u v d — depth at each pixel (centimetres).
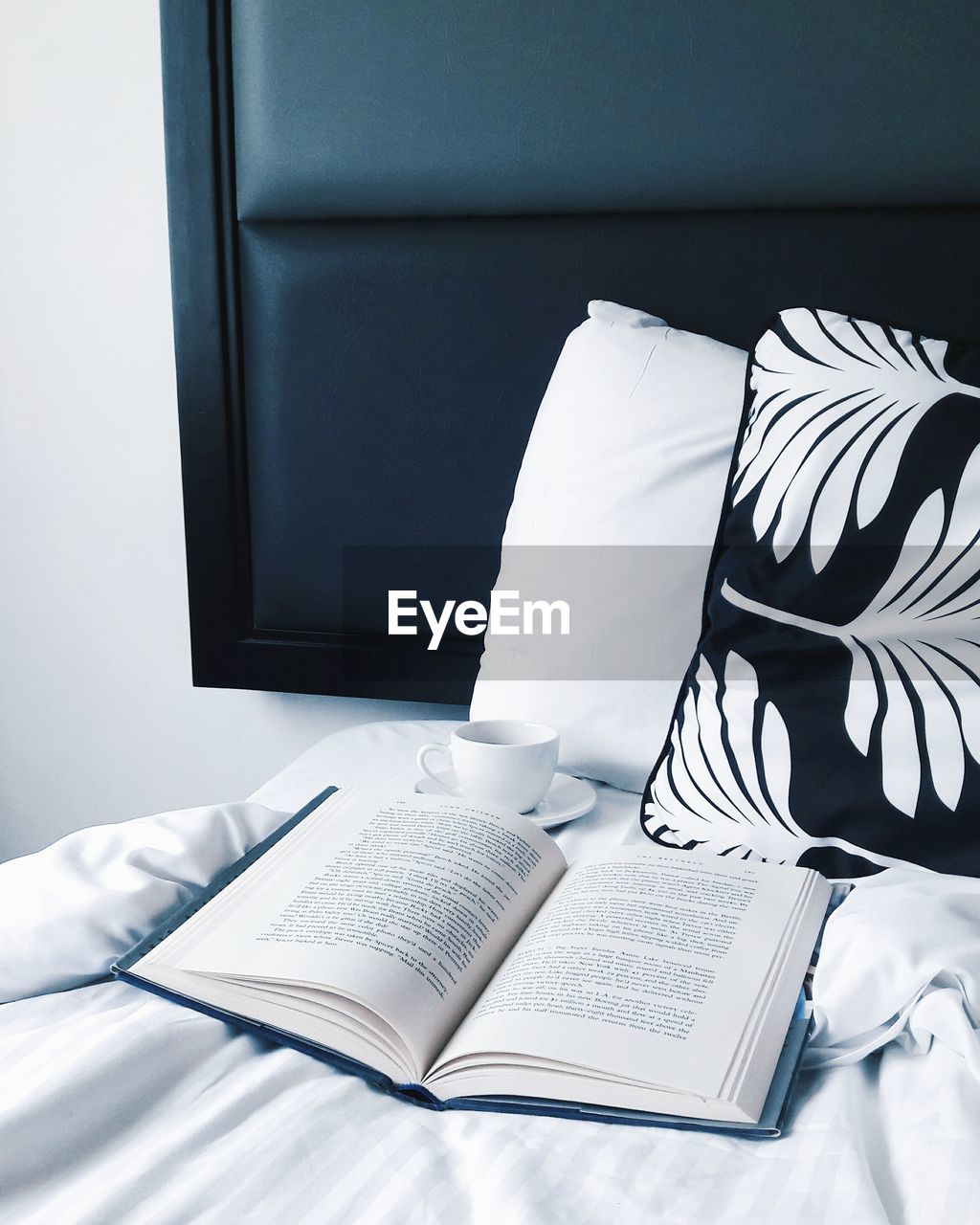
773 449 90
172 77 131
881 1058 57
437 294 129
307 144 130
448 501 133
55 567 155
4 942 64
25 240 147
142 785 158
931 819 75
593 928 62
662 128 122
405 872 67
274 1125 50
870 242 118
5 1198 45
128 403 148
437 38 125
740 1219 44
